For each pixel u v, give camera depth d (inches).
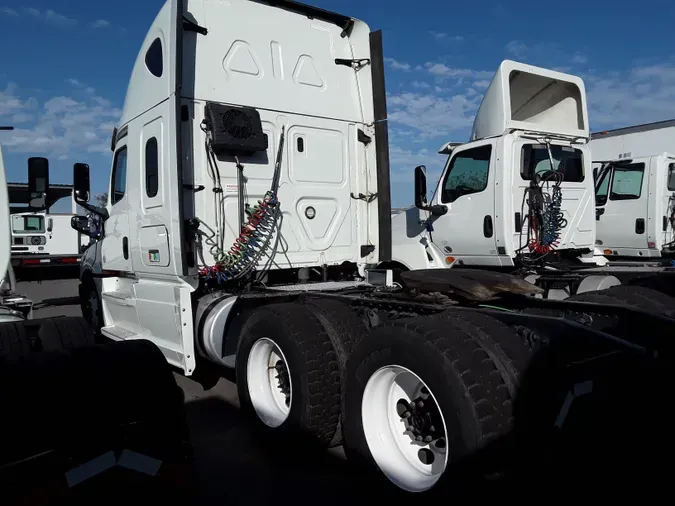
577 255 282.5
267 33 204.5
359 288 186.2
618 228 362.9
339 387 144.6
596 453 113.0
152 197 195.6
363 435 128.3
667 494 119.9
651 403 118.9
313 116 211.5
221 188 189.3
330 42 221.5
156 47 189.6
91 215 271.1
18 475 84.9
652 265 271.4
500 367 110.9
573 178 272.5
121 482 89.6
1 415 87.4
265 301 175.0
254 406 160.6
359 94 226.1
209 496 130.0
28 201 159.6
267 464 147.4
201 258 185.0
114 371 99.6
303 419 141.3
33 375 94.2
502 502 105.0
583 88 271.0
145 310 205.6
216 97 190.5
